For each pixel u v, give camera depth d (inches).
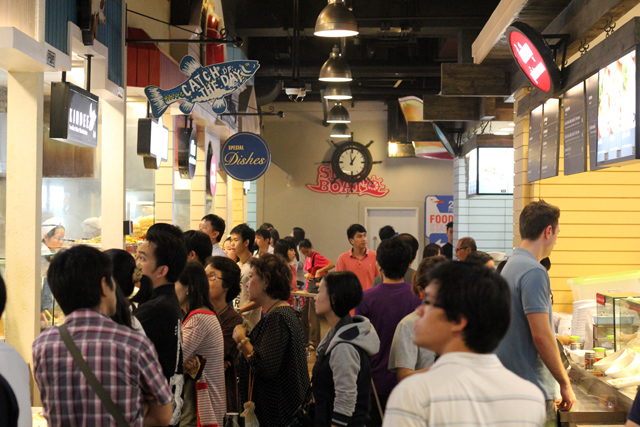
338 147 611.8
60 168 219.9
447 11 385.4
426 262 128.2
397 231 624.4
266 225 380.5
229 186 430.9
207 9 332.2
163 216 296.4
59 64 158.6
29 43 139.6
